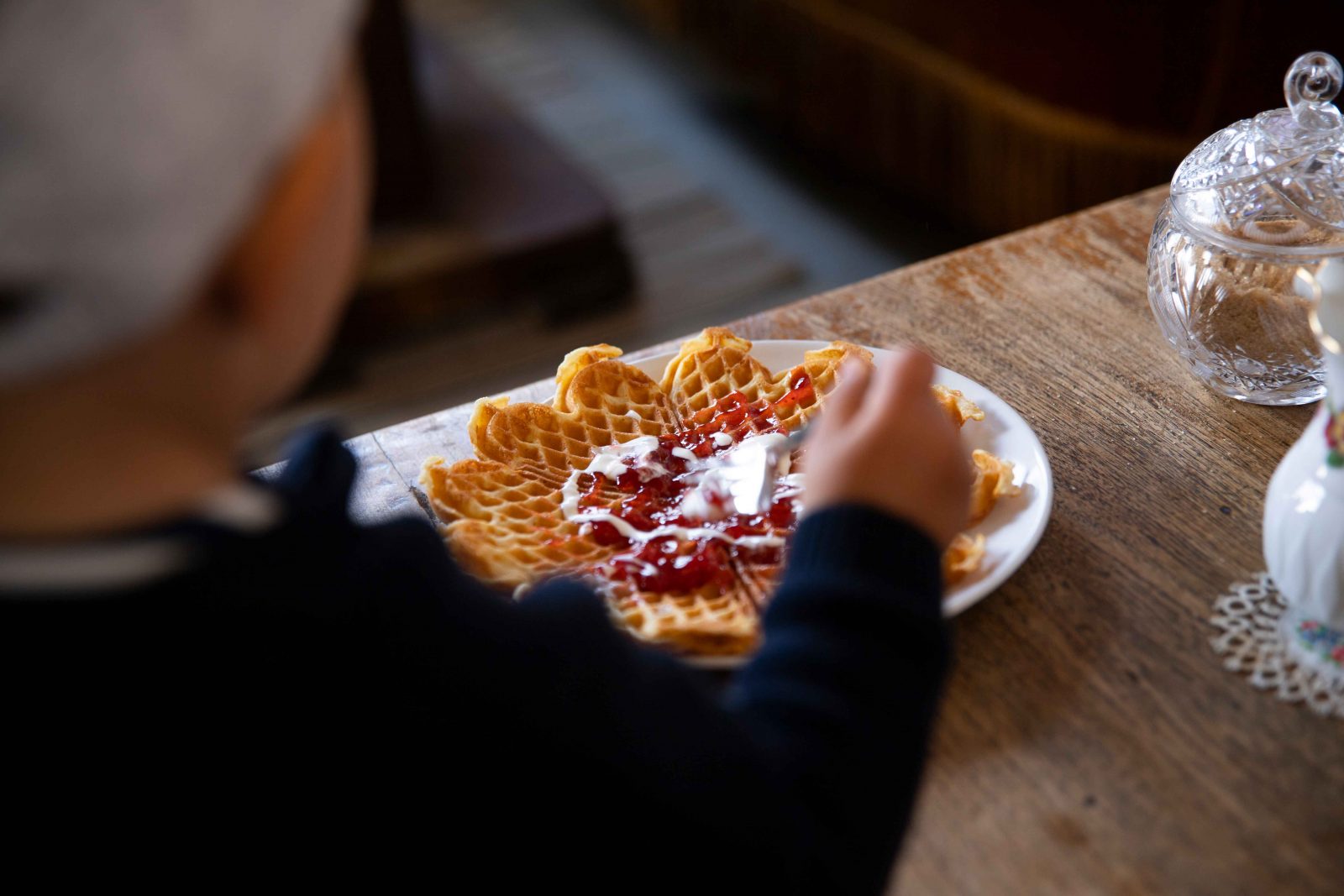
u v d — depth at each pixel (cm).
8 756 44
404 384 192
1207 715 66
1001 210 196
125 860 46
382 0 186
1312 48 154
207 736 46
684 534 72
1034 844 62
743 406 80
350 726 48
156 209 36
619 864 51
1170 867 61
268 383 48
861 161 226
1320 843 61
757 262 215
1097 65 169
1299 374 79
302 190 45
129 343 40
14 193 35
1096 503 76
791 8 227
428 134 229
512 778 51
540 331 204
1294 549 65
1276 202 77
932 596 57
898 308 91
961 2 183
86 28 35
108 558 43
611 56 294
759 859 52
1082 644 69
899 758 55
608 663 53
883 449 59
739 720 54
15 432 41
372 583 50
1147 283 88
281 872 48
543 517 75
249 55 38
